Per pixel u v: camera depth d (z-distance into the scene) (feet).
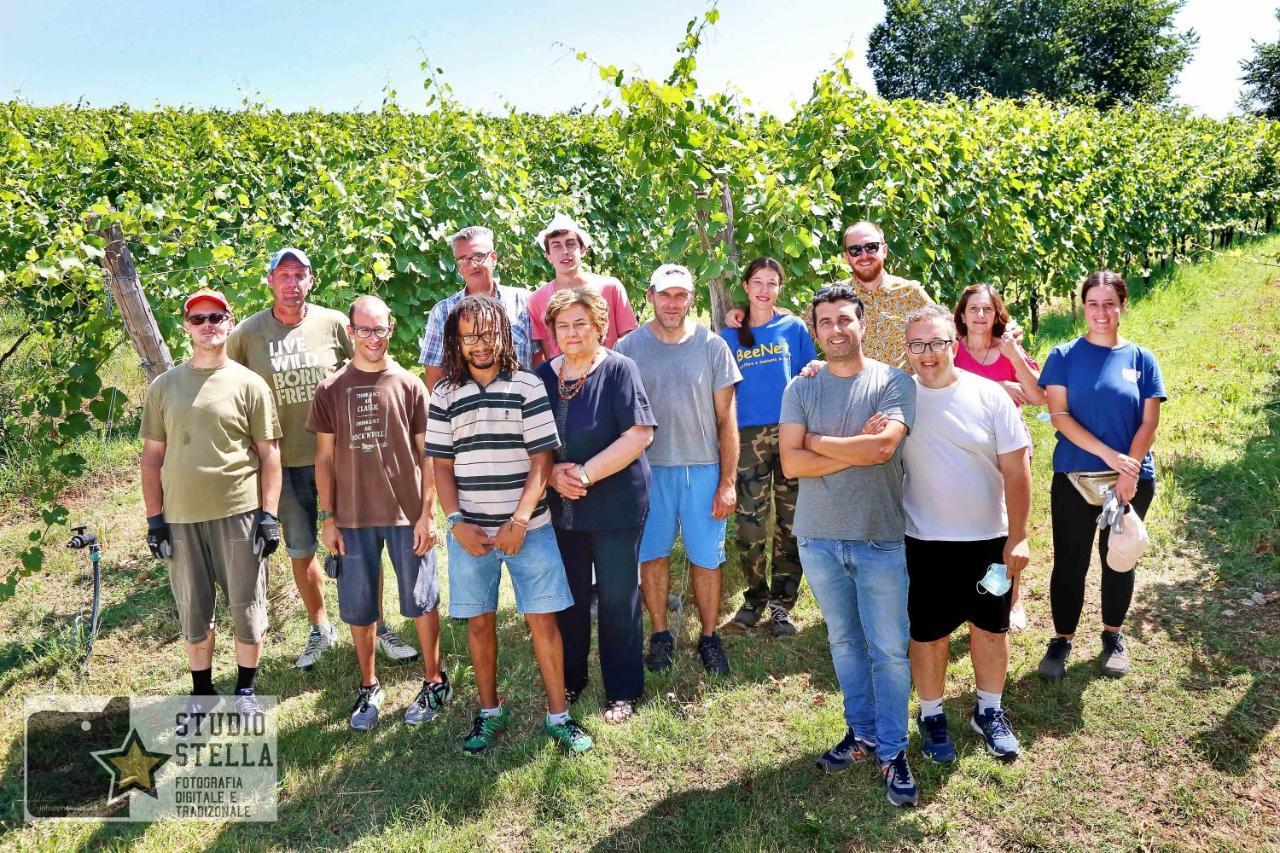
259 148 34.14
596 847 8.56
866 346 12.70
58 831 8.98
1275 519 14.32
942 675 9.33
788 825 8.64
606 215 30.73
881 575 8.65
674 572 15.35
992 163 25.52
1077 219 32.35
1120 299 10.30
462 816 9.11
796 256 15.48
